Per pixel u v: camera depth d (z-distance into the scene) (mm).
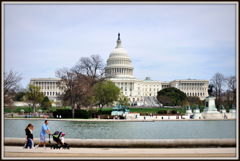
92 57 98062
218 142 26234
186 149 25016
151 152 23031
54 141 27328
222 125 64562
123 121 77750
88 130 53156
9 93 86562
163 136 46344
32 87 111250
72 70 92312
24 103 140500
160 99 179625
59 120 75688
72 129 54531
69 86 87375
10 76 80438
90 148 26016
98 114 92562
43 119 76500
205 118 90688
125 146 26062
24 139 27328
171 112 116562
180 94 185500
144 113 114938
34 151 23234
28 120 75188
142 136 45938
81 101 93875
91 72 98125
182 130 54250
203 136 46844
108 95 99688
